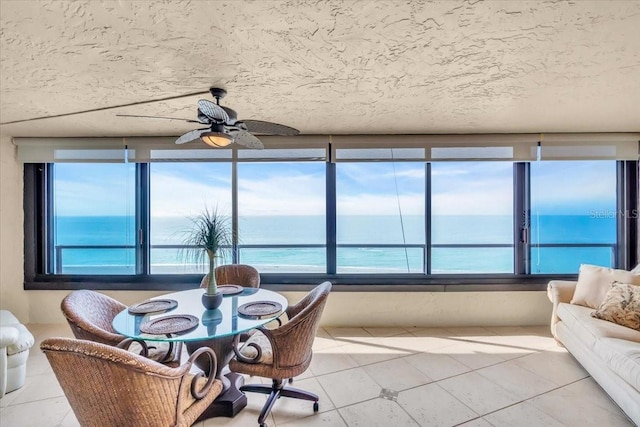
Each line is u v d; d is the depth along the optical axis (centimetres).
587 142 313
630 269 329
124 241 346
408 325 332
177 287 335
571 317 241
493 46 155
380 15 130
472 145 318
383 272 347
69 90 202
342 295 332
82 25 134
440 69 179
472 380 225
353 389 215
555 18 132
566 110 250
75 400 123
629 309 216
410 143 319
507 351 271
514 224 339
